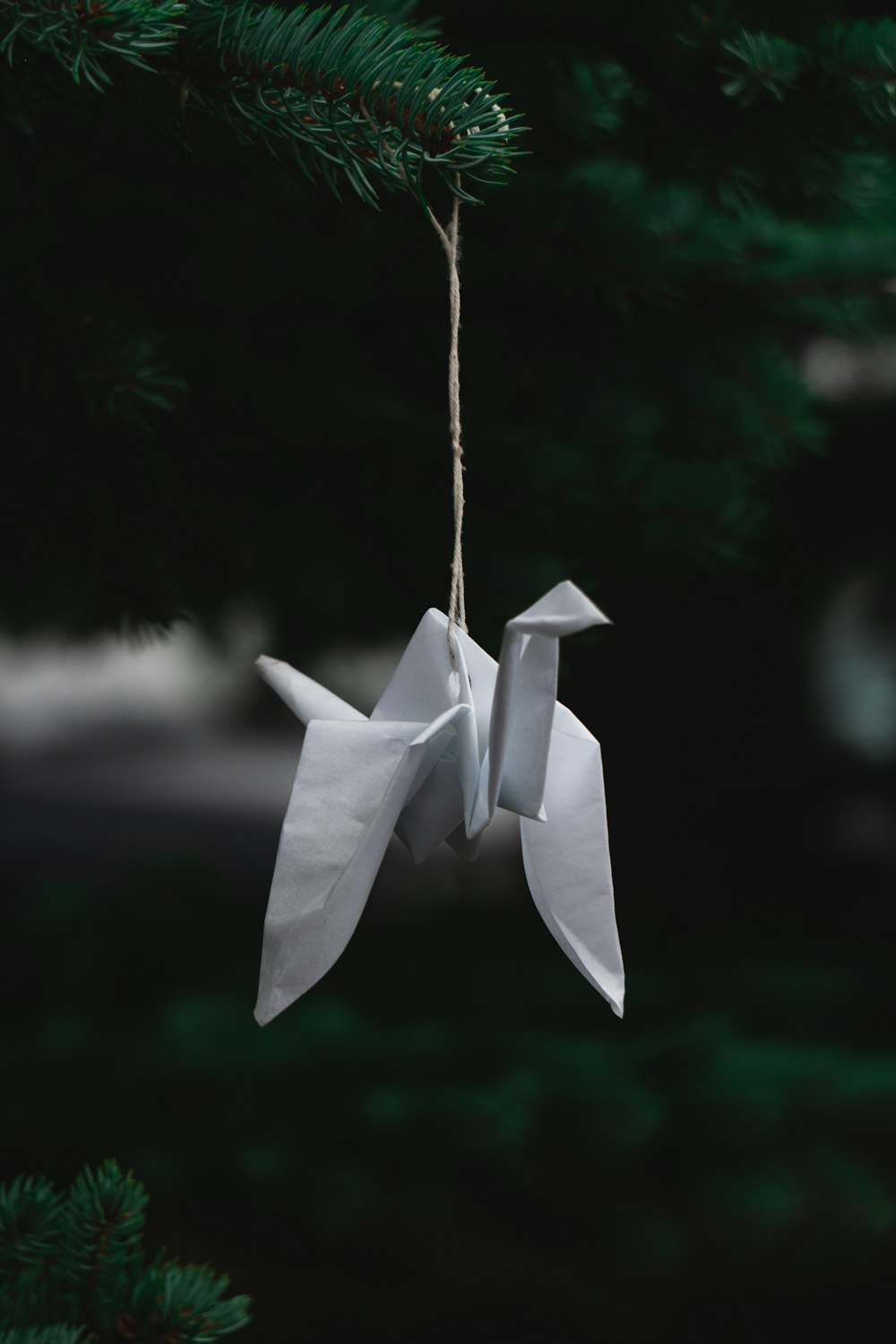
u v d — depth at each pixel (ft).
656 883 13.55
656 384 4.83
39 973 9.23
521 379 4.72
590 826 3.31
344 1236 6.06
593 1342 6.86
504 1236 5.94
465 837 3.31
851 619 13.33
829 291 4.66
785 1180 5.86
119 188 4.05
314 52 3.43
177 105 3.52
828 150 4.14
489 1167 5.72
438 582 4.41
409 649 3.33
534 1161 5.73
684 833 13.76
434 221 3.41
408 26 3.75
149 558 4.55
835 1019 9.00
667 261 4.16
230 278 4.23
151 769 34.63
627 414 4.58
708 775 13.82
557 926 3.32
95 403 3.94
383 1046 6.53
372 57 3.41
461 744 3.25
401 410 4.43
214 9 3.42
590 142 4.18
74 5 3.31
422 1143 5.64
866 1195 5.95
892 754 13.88
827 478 11.25
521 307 4.52
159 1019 7.55
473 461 4.40
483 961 10.27
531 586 4.31
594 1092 5.78
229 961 9.96
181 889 11.91
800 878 13.32
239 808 28.99
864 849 13.38
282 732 40.88
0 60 3.51
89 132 3.84
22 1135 6.02
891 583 12.61
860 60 3.93
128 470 4.24
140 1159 5.82
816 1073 6.48
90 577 4.67
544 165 4.26
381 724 3.28
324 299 4.32
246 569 4.72
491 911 13.23
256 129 3.54
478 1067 6.36
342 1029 6.90
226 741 40.04
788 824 13.70
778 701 13.74
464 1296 6.70
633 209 4.13
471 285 4.35
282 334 4.32
